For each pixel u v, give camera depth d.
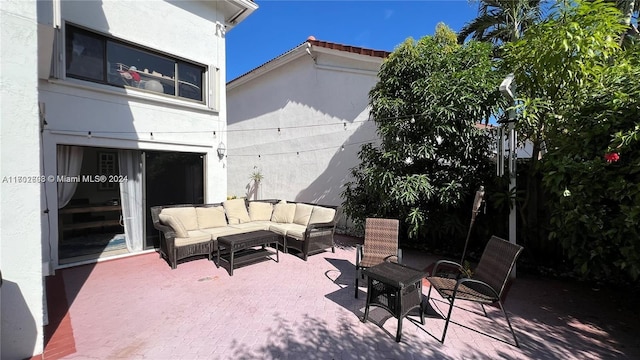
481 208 4.93
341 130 7.95
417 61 5.05
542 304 3.54
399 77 5.32
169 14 6.03
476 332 2.90
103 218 5.58
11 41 2.25
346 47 7.49
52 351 2.51
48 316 3.15
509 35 7.78
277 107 9.91
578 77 3.74
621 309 3.41
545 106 3.84
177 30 6.16
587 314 3.29
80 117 4.89
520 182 5.04
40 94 4.48
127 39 5.40
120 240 5.61
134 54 5.62
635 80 2.98
